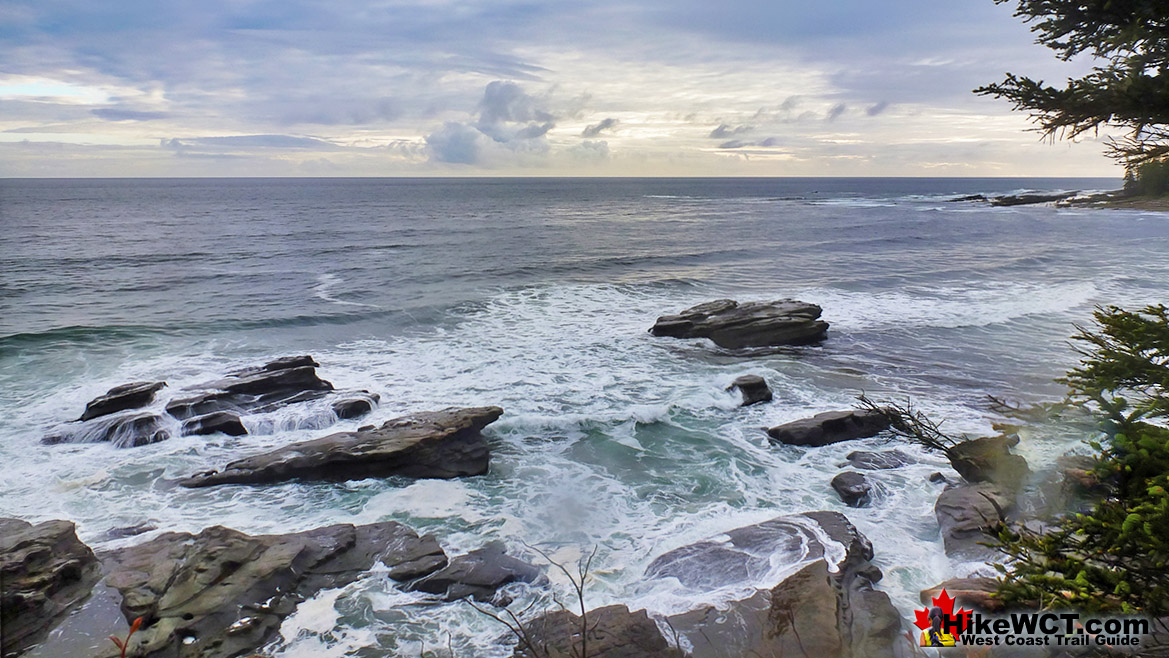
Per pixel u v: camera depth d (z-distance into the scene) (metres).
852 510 11.05
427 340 22.08
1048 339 22.14
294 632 8.06
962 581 8.25
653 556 9.68
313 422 14.65
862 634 7.69
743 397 16.19
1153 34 4.21
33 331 21.94
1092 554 4.54
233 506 11.20
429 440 12.58
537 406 15.77
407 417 13.68
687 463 12.98
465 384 17.44
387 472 12.21
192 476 12.13
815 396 16.75
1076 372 5.27
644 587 8.87
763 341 21.53
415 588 8.88
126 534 10.16
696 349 21.02
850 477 11.81
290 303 27.73
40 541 8.95
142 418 13.78
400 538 9.94
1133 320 4.91
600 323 24.48
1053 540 4.50
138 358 19.55
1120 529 4.16
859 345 21.62
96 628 7.83
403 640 7.96
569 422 14.59
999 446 9.40
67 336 21.64
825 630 7.59
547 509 11.20
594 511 11.11
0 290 29.48
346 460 12.06
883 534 10.27
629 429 14.59
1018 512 9.48
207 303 27.62
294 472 12.05
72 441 13.48
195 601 8.16
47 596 8.18
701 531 10.40
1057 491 8.30
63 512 10.87
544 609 8.43
